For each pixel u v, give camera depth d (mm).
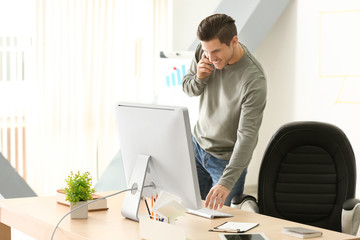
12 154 5703
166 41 6758
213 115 3525
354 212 3211
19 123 5734
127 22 6398
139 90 6570
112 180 6176
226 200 3631
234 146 3418
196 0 7008
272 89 7035
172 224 2426
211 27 3107
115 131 6387
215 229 2516
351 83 6129
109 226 2562
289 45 6781
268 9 6375
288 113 6832
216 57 3174
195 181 2512
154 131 2588
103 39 6219
